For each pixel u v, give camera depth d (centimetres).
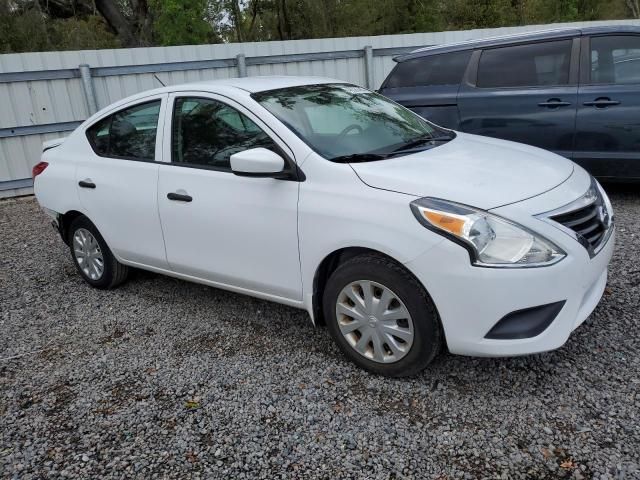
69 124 868
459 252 261
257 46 931
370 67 995
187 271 388
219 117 360
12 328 412
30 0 1891
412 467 242
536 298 261
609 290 385
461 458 245
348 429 269
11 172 854
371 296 296
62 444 275
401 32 2559
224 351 351
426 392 292
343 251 309
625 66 534
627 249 454
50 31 1989
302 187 312
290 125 332
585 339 328
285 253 324
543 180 300
